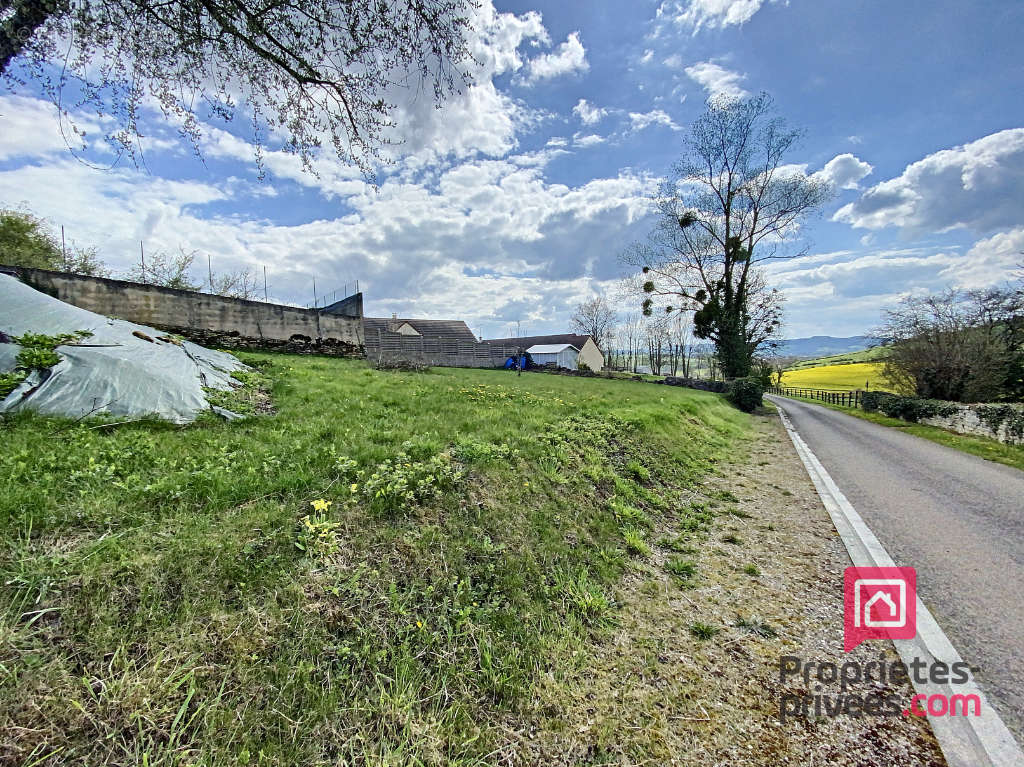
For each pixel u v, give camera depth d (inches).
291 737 72.9
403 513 136.6
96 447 144.9
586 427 286.2
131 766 63.1
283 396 271.9
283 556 105.8
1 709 63.4
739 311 1048.2
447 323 1737.2
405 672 89.3
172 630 81.5
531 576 131.3
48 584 82.0
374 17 227.6
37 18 183.3
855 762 79.1
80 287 430.9
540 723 86.2
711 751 81.7
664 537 181.8
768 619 125.6
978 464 357.7
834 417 829.8
